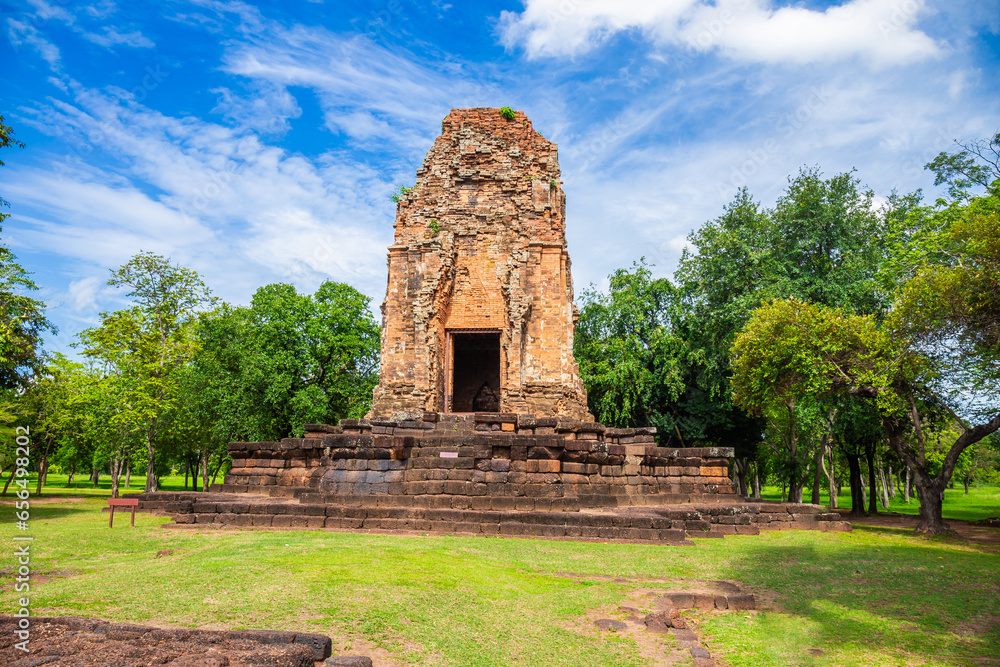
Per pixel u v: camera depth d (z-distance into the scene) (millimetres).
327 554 11094
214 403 38438
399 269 26625
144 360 37281
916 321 19984
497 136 27422
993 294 18219
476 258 26531
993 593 10625
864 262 31906
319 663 6020
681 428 38594
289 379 36281
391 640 6906
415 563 10578
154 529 15727
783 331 23234
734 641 8016
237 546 12258
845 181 34000
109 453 41750
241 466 22516
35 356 21688
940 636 8234
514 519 16172
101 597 7934
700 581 11383
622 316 40375
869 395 22000
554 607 9164
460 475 17984
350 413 41625
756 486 53750
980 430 20594
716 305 37188
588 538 15539
